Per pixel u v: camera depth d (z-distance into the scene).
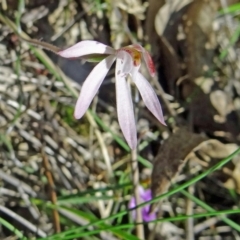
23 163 0.33
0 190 0.32
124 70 0.24
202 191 0.33
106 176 0.33
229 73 0.34
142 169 0.33
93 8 0.33
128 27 0.34
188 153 0.30
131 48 0.24
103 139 0.33
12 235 0.32
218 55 0.34
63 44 0.33
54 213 0.30
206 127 0.34
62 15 0.33
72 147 0.33
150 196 0.32
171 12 0.34
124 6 0.33
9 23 0.31
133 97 0.32
